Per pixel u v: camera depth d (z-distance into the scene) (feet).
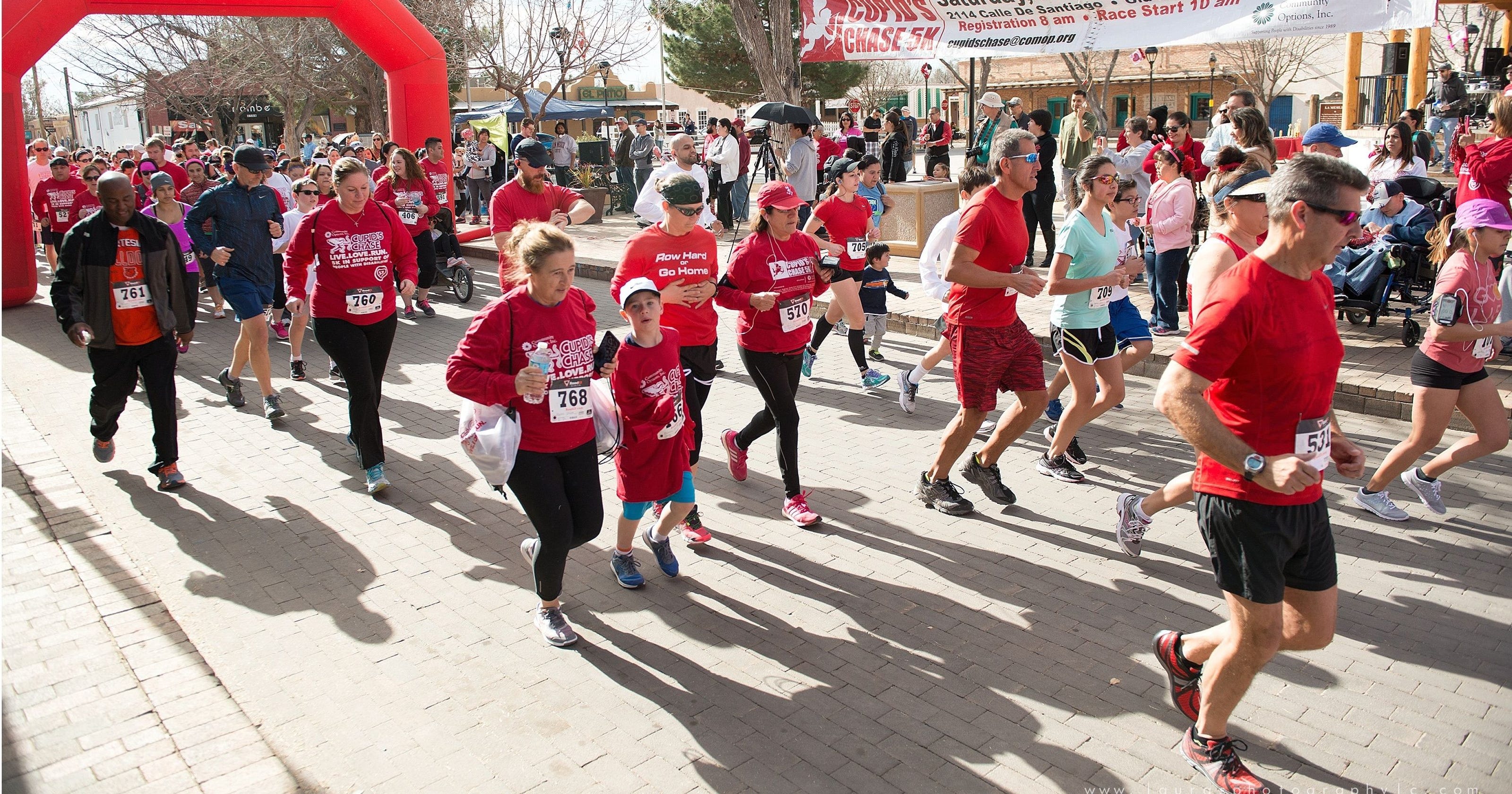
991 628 14.71
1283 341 9.86
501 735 12.30
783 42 57.62
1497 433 16.80
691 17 115.03
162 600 15.79
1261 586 10.20
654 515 19.13
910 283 38.91
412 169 38.06
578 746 12.08
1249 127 23.39
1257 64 113.39
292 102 105.70
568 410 13.93
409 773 11.60
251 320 24.57
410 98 53.62
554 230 13.48
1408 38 58.80
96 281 19.43
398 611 15.53
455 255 42.42
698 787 11.28
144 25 99.40
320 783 11.43
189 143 51.39
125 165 57.52
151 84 103.86
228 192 24.85
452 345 34.14
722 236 55.42
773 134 57.31
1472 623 14.38
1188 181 29.37
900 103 176.76
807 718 12.59
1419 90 55.06
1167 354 27.02
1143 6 37.50
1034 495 19.69
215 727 12.37
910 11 41.96
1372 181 31.22
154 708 12.77
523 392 13.08
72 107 177.17
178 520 19.13
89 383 29.32
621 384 14.98
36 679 13.42
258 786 11.26
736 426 24.44
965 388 17.95
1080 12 38.58
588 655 14.19
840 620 15.08
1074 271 18.51
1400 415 23.20
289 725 12.55
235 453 22.98
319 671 13.82
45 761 11.69
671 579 16.53
